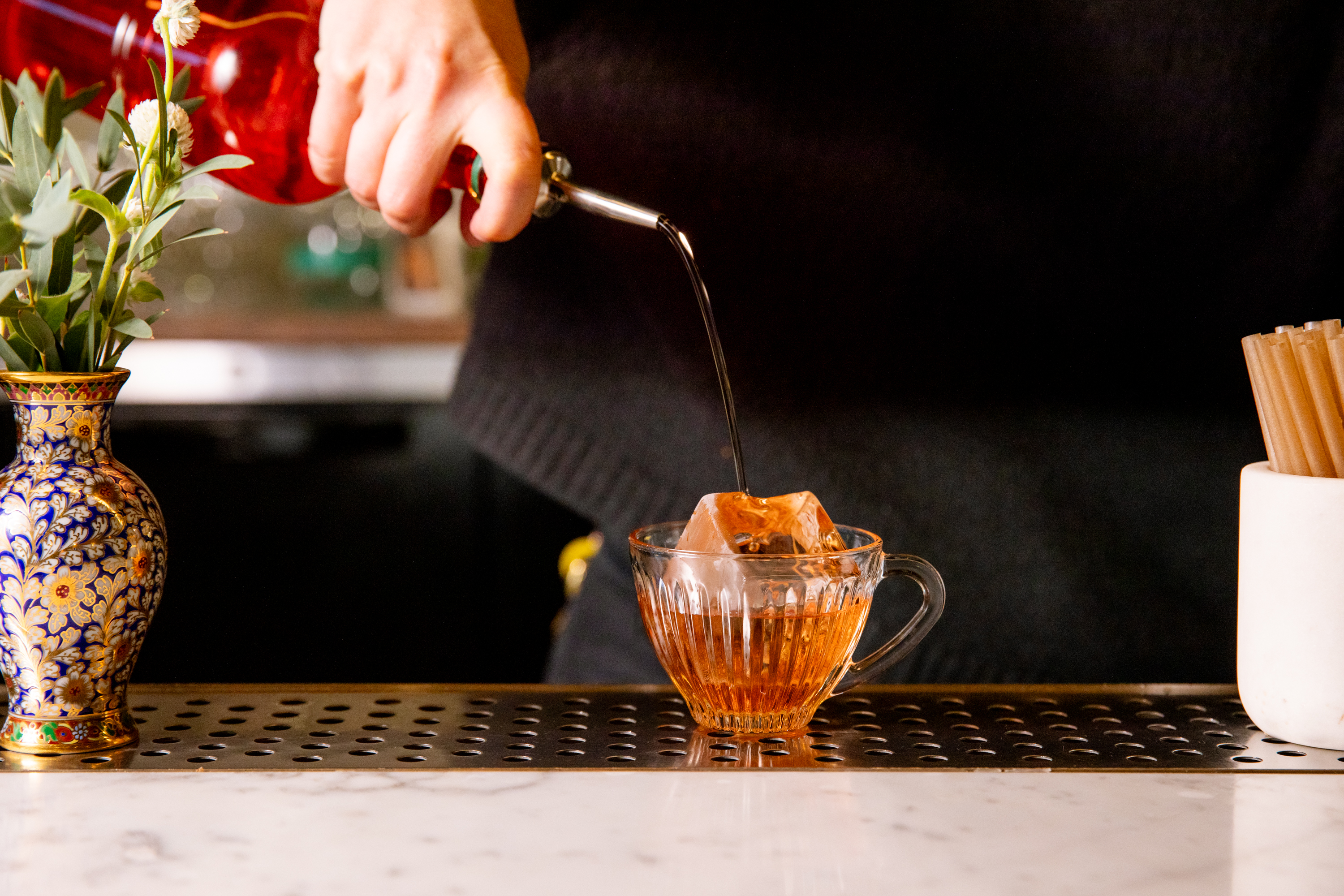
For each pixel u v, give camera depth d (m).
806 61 1.15
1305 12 1.08
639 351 1.20
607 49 1.18
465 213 0.98
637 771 0.83
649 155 1.18
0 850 0.77
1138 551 1.17
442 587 2.45
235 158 0.85
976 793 0.81
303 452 2.40
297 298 3.29
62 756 0.84
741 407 1.19
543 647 2.46
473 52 0.93
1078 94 1.12
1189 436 1.16
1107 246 1.14
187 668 2.25
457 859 0.76
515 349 1.22
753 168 1.17
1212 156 1.11
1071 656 1.19
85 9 0.99
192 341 2.46
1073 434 1.17
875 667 0.90
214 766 0.84
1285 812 0.80
